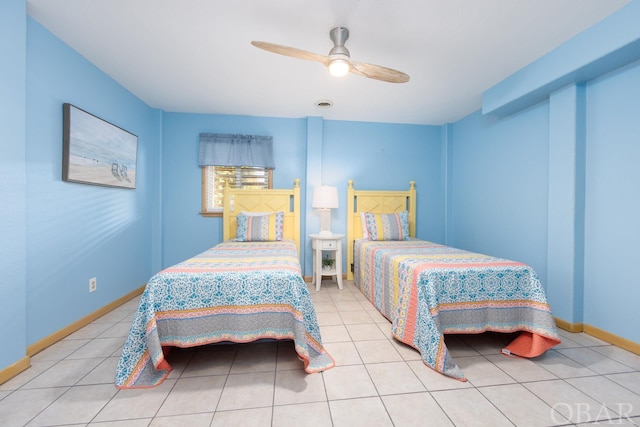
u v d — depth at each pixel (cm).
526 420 134
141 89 305
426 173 420
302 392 155
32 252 192
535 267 281
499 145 328
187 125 379
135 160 319
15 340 169
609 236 213
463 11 182
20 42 169
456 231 411
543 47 224
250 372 174
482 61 245
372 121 411
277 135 394
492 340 219
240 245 310
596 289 222
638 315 196
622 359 189
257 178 394
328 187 355
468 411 140
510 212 313
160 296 170
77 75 233
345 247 408
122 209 299
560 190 241
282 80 282
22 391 154
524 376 170
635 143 198
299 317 170
